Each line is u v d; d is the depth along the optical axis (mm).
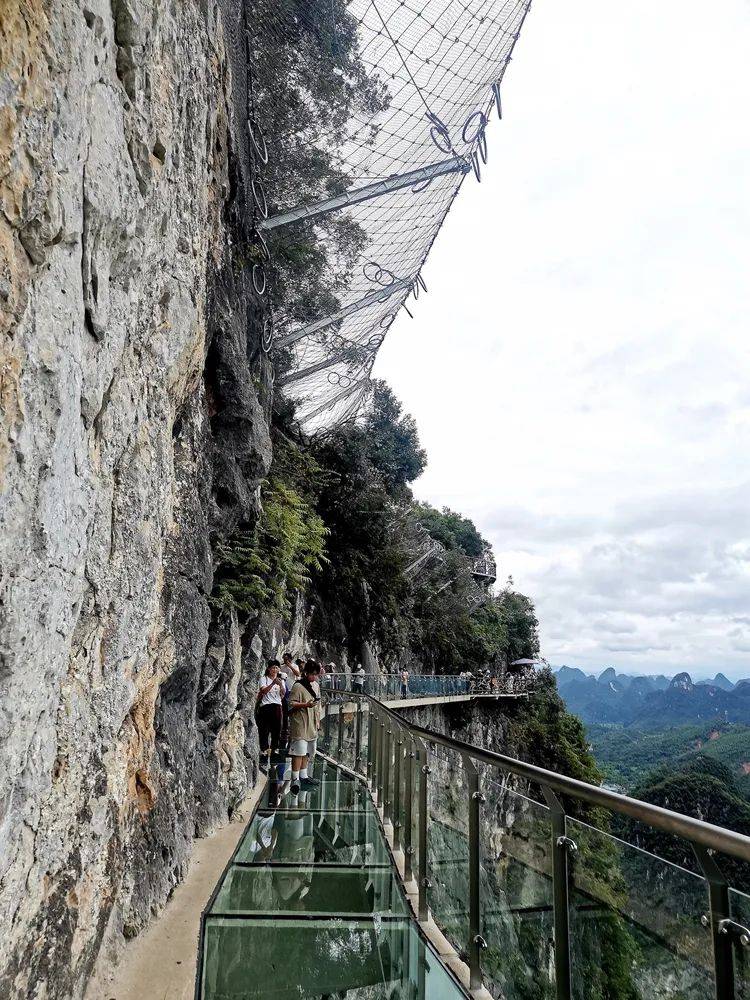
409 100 9023
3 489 1557
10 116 1574
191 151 4125
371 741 6875
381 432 31031
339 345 15758
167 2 3250
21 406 1634
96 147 2182
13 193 1596
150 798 3652
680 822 1425
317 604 18578
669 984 1474
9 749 1674
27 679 1736
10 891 1804
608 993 1723
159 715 4195
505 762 2396
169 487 3879
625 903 1672
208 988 2957
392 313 16250
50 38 1755
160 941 3316
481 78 9641
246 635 7996
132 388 2986
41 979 2098
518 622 50500
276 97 8023
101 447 2557
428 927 3330
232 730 6895
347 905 3900
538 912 2158
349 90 8438
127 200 2494
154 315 3332
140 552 3186
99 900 2684
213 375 6273
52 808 2133
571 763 40094
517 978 2285
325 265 11578
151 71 2941
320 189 9617
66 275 1903
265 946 3383
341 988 3029
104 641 2727
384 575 23562
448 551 40406
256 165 7816
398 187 10312
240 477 7023
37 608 1760
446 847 3248
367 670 22141
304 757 6887
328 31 7641
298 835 5453
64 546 1955
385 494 24562
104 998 2723
